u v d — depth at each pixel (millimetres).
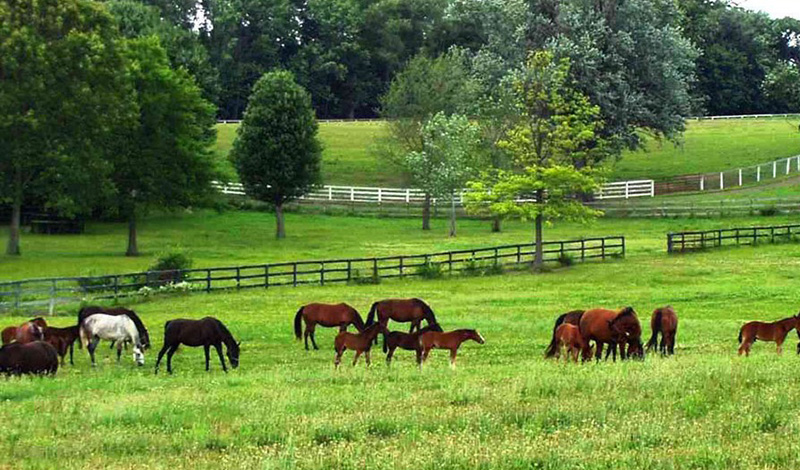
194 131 63531
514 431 15398
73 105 55375
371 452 14242
